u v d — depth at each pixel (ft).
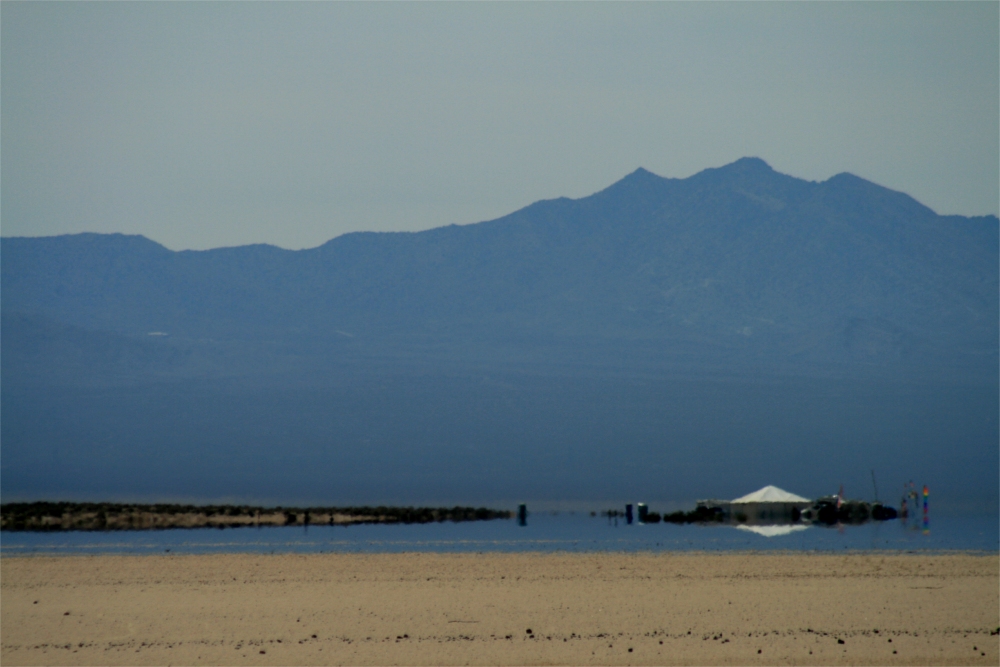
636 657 330.13
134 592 455.22
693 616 393.70
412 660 328.70
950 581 478.59
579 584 474.49
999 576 496.64
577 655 333.42
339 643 351.46
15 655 337.93
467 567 540.11
